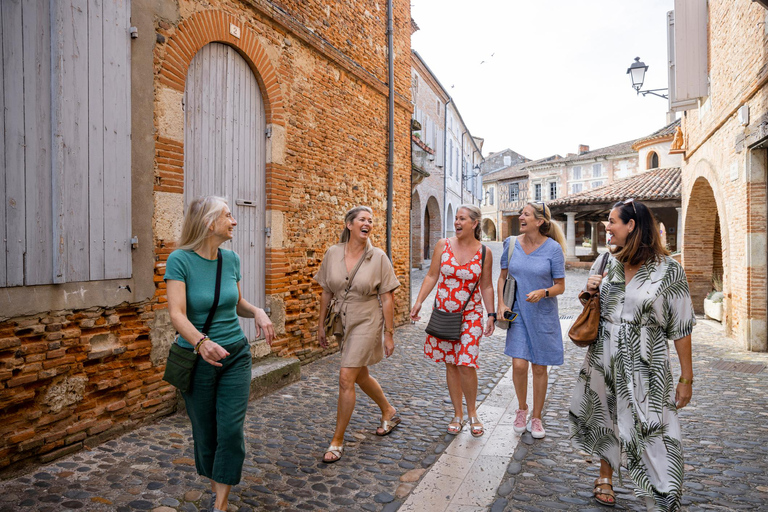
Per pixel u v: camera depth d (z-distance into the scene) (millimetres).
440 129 26469
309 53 6594
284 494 2998
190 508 2793
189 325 2363
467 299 4051
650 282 2654
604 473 3004
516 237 4234
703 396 5316
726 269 9430
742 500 2967
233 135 5328
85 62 3525
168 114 4285
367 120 8281
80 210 3512
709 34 10070
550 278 3996
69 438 3484
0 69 3012
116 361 3875
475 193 43719
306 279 6586
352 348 3641
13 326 3139
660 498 2473
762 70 6910
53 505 2771
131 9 3916
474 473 3344
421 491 3078
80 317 3574
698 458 3613
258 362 5551
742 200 8219
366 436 3994
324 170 6992
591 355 2914
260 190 5781
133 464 3350
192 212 2549
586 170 43188
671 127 25672
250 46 5426
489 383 5738
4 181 3045
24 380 3168
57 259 3348
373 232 8562
